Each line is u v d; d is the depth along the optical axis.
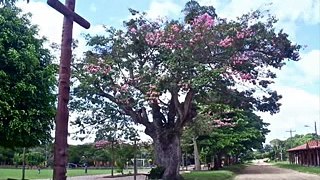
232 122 43.78
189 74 19.83
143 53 23.38
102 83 23.36
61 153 5.50
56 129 5.57
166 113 24.95
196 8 21.72
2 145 19.03
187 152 53.41
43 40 20.12
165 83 20.45
